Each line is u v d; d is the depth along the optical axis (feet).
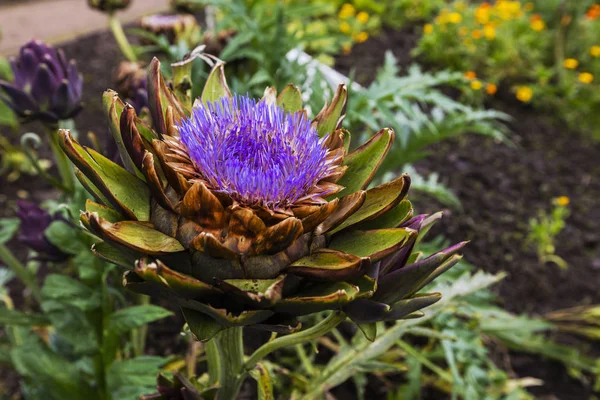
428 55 4.20
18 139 3.23
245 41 2.32
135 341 1.89
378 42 4.39
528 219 2.97
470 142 3.49
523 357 2.41
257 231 1.01
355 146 2.16
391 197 1.08
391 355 2.20
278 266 1.04
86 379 1.78
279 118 1.13
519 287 2.64
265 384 1.33
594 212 3.06
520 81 4.03
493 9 4.46
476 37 4.11
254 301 0.97
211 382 1.57
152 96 1.14
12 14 4.37
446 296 1.68
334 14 4.58
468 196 3.08
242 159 1.07
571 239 2.90
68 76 1.81
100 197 1.10
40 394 1.71
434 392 2.20
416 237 1.11
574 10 4.08
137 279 1.02
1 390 2.09
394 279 1.09
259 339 2.21
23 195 2.90
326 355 2.24
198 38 2.78
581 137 3.62
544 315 2.54
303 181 1.06
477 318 2.19
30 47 1.75
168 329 2.24
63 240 1.57
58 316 1.60
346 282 1.02
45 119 1.80
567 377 2.36
